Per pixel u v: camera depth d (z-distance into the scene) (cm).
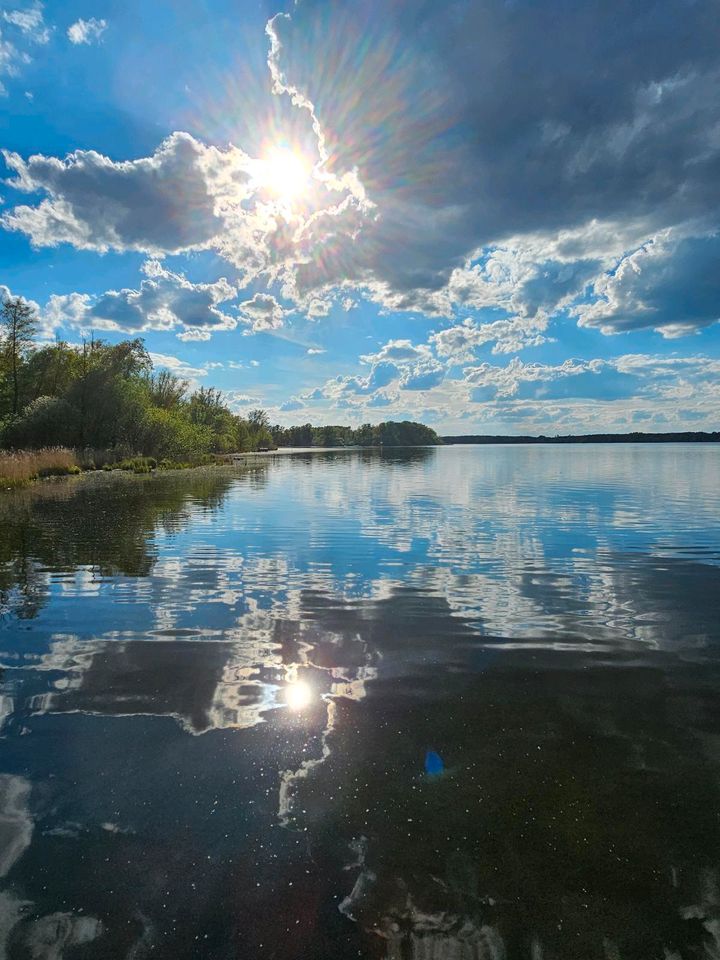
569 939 198
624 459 4966
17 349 4331
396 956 191
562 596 654
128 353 4900
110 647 486
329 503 1625
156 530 1145
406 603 625
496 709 370
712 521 1252
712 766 302
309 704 377
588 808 268
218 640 505
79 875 228
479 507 1517
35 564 824
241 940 198
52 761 308
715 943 197
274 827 255
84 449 3719
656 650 480
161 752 317
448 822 258
